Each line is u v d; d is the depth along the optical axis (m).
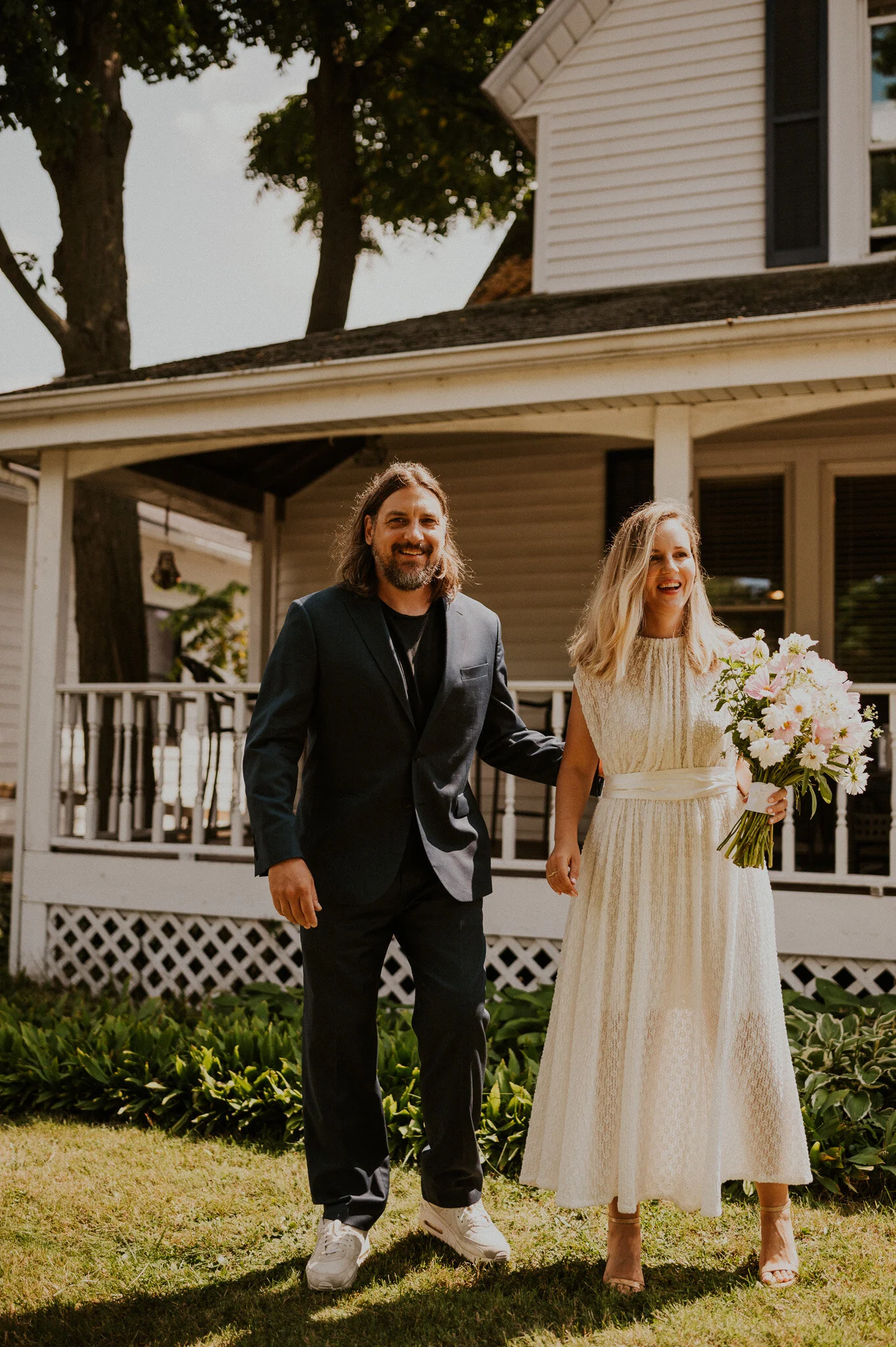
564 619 7.89
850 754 2.51
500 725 2.98
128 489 7.20
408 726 2.69
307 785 2.76
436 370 5.21
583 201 7.37
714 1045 2.56
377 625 2.70
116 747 6.23
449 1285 2.66
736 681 2.55
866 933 4.68
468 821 2.81
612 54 7.34
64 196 9.78
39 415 5.98
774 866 6.30
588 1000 2.61
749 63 7.06
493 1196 3.26
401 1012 4.82
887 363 4.61
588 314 6.04
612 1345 2.35
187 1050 4.37
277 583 8.66
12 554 11.02
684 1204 2.56
